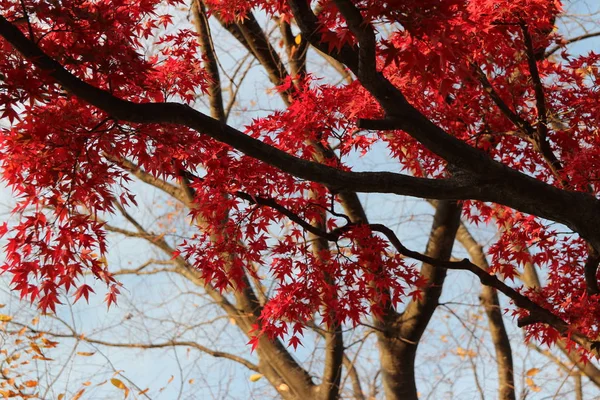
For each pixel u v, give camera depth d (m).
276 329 4.80
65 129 3.88
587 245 5.25
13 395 7.39
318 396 8.08
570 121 5.21
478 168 3.88
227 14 6.07
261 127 4.90
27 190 4.09
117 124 3.90
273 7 5.62
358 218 7.05
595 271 5.02
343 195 6.92
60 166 4.04
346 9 3.00
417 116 3.76
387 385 7.87
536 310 5.06
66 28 3.67
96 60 3.64
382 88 3.63
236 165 4.58
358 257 4.93
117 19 3.86
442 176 5.71
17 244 4.02
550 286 5.49
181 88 4.97
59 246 4.05
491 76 5.47
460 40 2.96
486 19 4.62
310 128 4.98
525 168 5.70
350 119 5.01
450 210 7.10
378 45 3.40
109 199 4.15
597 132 5.16
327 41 3.54
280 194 4.98
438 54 3.08
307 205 5.12
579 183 4.70
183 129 4.10
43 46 3.65
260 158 3.84
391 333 7.68
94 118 4.05
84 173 4.09
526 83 5.43
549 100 5.41
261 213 4.88
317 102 4.90
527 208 4.06
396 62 3.12
